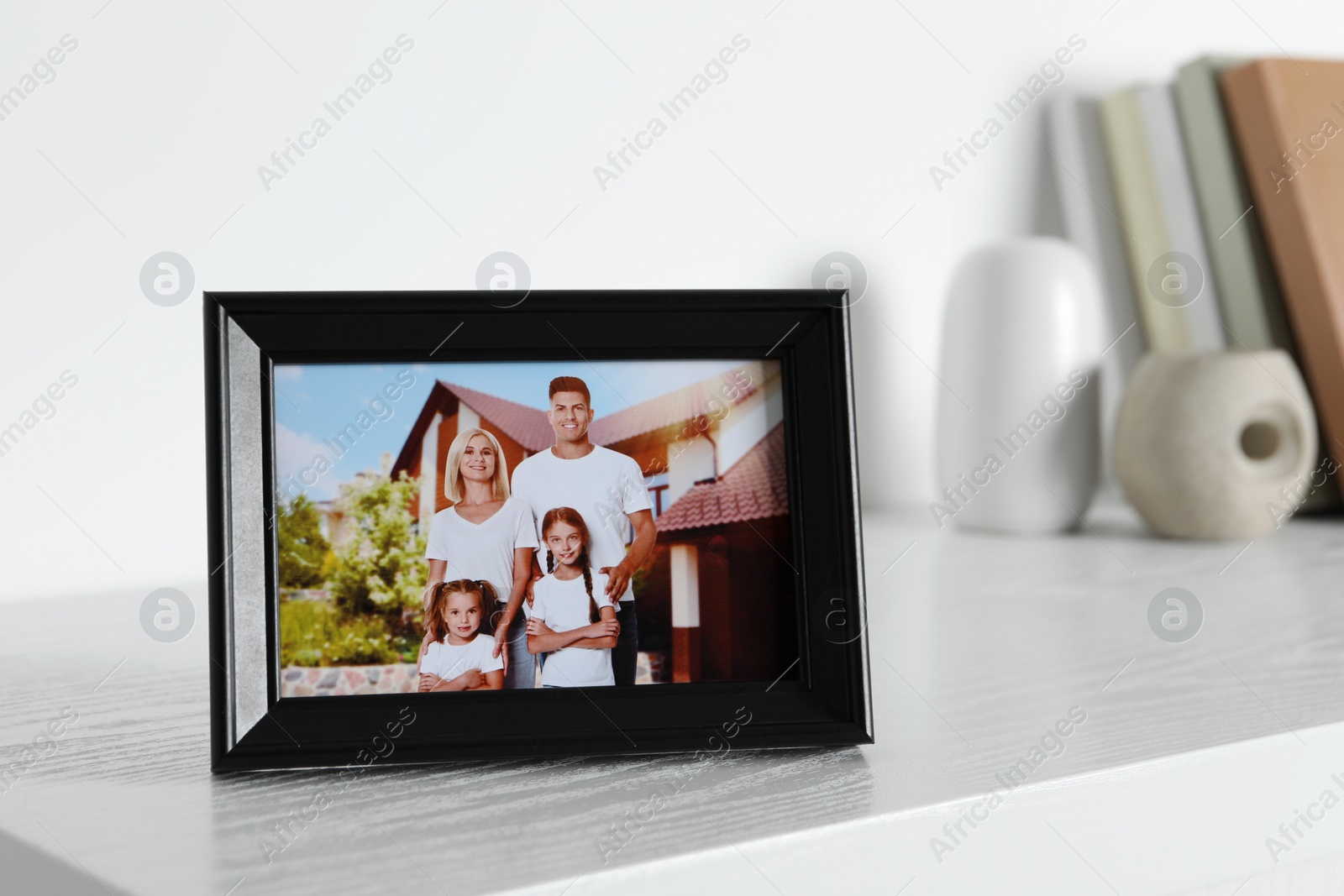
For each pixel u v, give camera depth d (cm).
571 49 82
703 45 86
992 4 98
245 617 33
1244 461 79
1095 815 30
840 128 91
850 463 36
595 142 83
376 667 34
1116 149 103
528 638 35
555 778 32
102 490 72
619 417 36
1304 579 66
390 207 78
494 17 79
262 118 74
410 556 35
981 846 29
